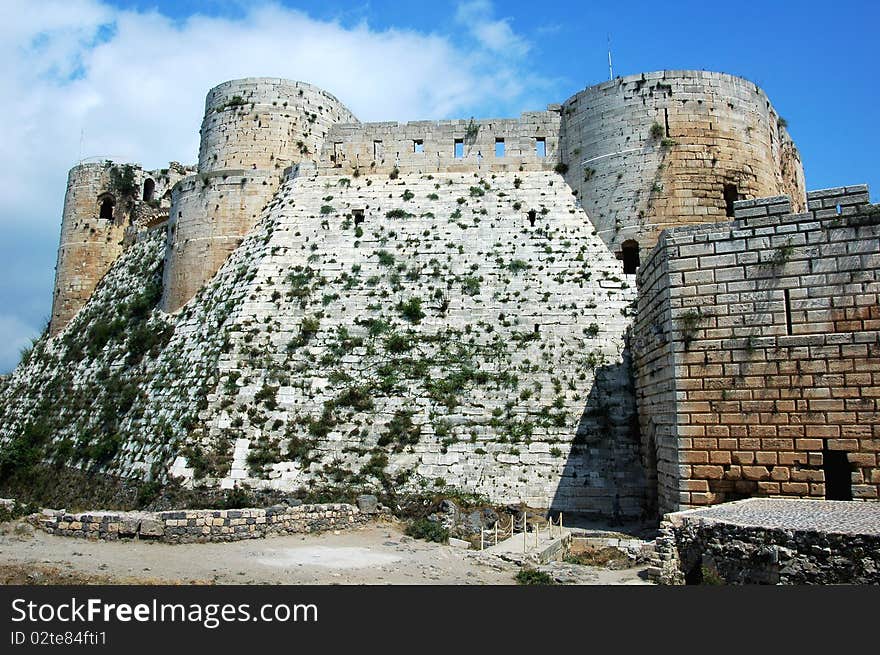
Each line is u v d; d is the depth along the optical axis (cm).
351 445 2811
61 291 4941
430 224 3431
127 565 1580
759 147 3341
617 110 3372
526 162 3575
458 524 2430
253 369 3008
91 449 3241
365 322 3147
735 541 1341
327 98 4044
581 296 3139
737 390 1834
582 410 2858
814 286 1802
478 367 2995
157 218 5131
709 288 1905
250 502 2595
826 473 1738
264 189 3719
